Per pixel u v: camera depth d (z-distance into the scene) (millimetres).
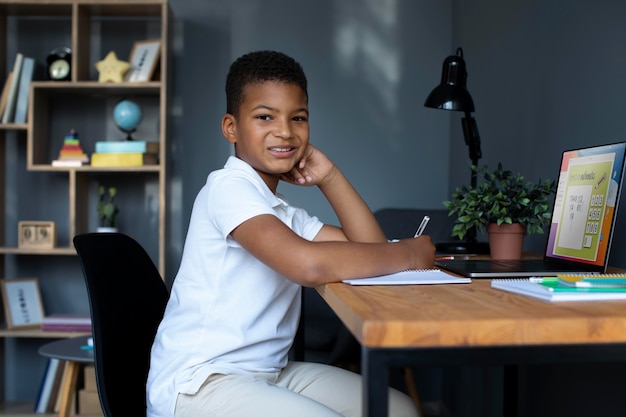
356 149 3465
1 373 3357
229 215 1189
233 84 1357
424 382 3244
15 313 3191
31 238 3186
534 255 1849
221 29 3469
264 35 3467
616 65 1694
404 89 3473
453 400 3021
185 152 3455
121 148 3172
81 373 2998
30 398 3379
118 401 1280
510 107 2551
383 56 3473
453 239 2941
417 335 751
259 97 1291
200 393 1194
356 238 1520
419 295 979
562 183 1600
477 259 1706
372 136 3467
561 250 1531
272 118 1299
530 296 970
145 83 3139
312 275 1093
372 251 1170
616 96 1692
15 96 3229
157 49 3248
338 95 3465
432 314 802
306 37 3467
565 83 2021
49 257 3416
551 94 2135
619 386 1560
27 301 3246
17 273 3410
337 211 1538
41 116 3295
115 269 1404
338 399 1322
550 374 1973
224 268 1263
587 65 1868
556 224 1586
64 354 2246
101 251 1387
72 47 3250
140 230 3465
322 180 1526
